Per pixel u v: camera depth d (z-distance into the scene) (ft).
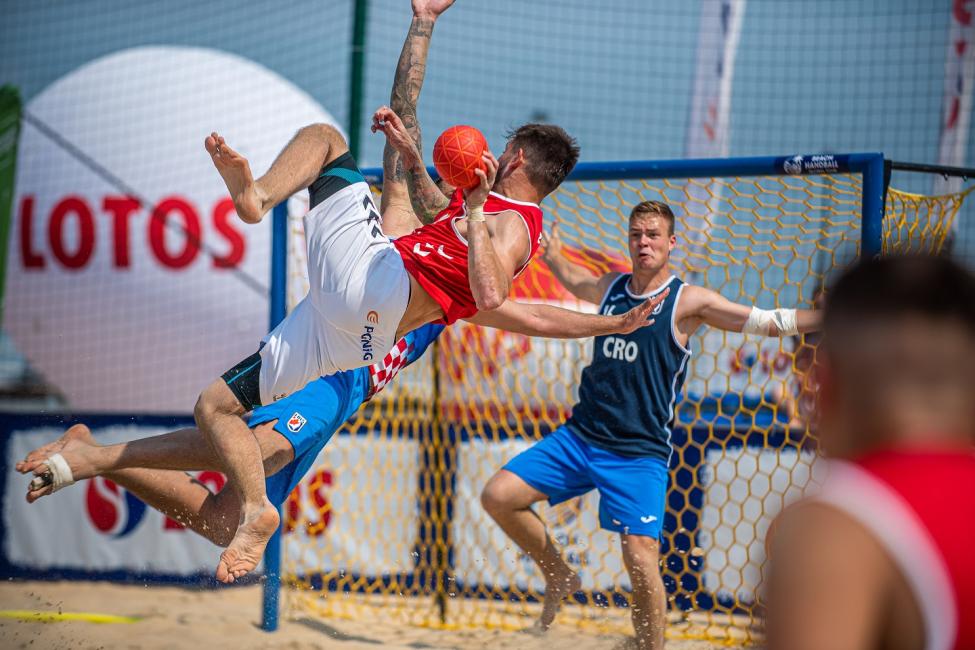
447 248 34.04
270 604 52.54
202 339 79.00
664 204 47.60
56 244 80.07
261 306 79.20
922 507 10.31
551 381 67.05
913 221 51.21
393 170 39.96
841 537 10.21
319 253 34.45
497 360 64.75
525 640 49.47
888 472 10.69
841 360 11.39
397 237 35.83
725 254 54.13
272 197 32.76
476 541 60.95
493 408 63.72
